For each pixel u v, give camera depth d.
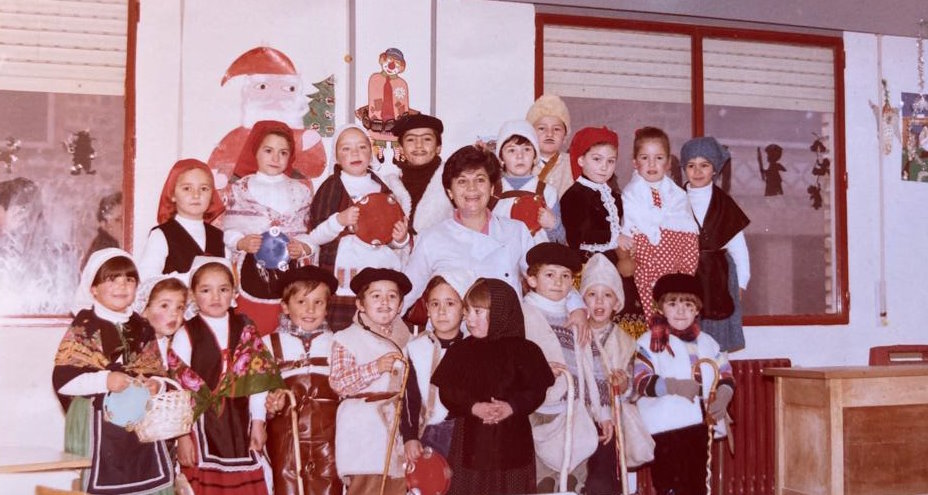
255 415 4.48
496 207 5.13
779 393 5.31
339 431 4.58
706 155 5.64
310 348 4.67
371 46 5.37
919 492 5.10
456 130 5.51
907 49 6.52
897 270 6.44
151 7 5.05
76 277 4.91
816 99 6.32
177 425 4.12
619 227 5.30
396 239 4.94
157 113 5.02
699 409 5.00
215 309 4.50
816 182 6.30
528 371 4.45
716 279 5.57
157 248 4.73
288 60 5.22
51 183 4.91
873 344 6.36
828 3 5.95
